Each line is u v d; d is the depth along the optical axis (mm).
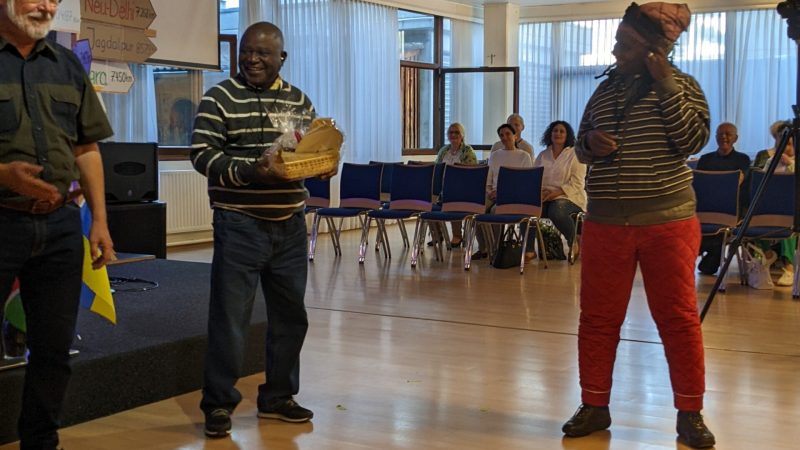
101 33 6438
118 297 4613
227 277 3131
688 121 2957
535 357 4406
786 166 7125
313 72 10664
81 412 3352
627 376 4066
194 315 4199
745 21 12141
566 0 12812
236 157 3082
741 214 7066
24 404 2643
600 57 13086
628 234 3070
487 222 7512
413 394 3760
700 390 3121
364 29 11438
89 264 3242
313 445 3123
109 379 3441
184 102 9312
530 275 7203
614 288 3143
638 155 3021
